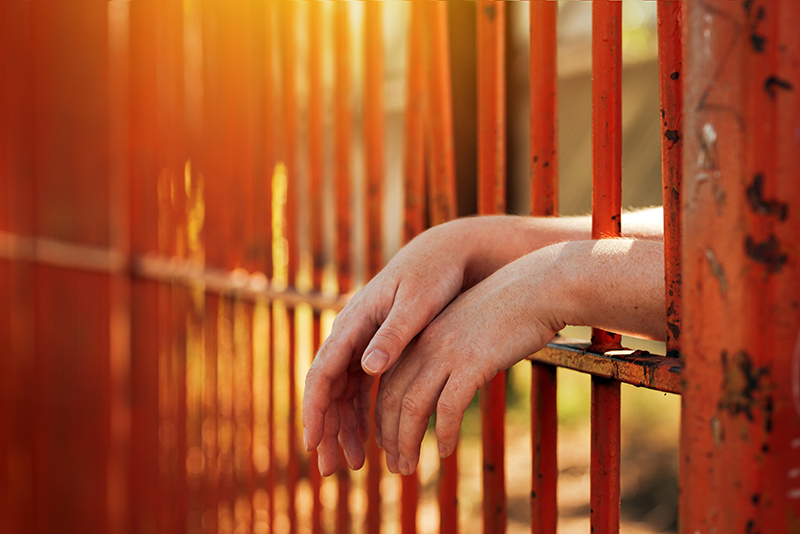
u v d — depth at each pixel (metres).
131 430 2.72
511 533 3.18
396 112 6.04
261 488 3.25
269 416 1.88
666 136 0.72
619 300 0.75
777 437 0.48
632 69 5.16
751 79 0.47
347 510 1.65
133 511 2.73
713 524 0.50
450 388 0.75
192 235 2.35
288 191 1.79
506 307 0.77
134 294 2.68
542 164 1.01
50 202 3.31
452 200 1.26
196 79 2.29
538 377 0.98
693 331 0.51
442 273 0.84
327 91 3.99
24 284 3.49
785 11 0.46
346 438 0.89
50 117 3.25
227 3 2.02
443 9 1.24
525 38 5.42
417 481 1.42
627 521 3.25
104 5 2.82
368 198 1.49
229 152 2.03
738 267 0.48
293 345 1.76
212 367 2.16
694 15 0.51
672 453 3.80
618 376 0.78
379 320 0.83
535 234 0.92
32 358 3.52
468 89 4.76
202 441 2.25
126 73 2.73
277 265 1.97
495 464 1.14
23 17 3.36
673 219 0.71
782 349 0.48
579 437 4.16
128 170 2.69
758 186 0.47
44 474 3.47
